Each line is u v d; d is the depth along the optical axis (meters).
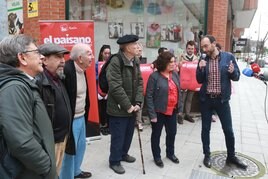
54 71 2.63
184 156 4.39
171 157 4.17
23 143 1.61
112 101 3.64
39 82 2.42
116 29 6.90
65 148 2.94
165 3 7.29
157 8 7.24
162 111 3.86
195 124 6.07
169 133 4.10
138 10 7.08
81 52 3.09
